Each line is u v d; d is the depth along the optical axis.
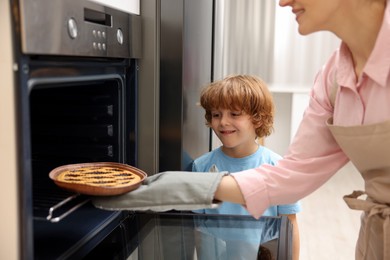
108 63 0.94
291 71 3.42
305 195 0.93
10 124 0.62
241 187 0.89
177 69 1.12
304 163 0.91
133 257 0.87
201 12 1.35
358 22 0.76
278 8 3.35
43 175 1.07
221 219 1.00
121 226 1.00
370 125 0.77
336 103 0.85
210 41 1.54
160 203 0.83
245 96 1.26
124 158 1.08
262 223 0.98
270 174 0.91
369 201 0.88
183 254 0.86
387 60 0.73
